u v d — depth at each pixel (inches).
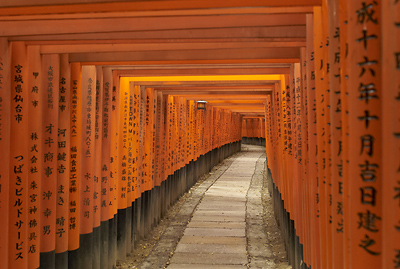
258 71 211.2
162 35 124.0
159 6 100.7
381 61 65.1
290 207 216.5
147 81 259.4
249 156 908.6
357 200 67.9
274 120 310.3
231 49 159.2
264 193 466.0
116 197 228.5
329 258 93.6
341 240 84.9
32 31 120.6
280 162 273.9
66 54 160.9
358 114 67.3
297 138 168.2
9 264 129.9
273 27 123.3
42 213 151.2
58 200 160.1
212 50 157.9
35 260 143.8
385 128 57.4
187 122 481.4
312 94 114.6
